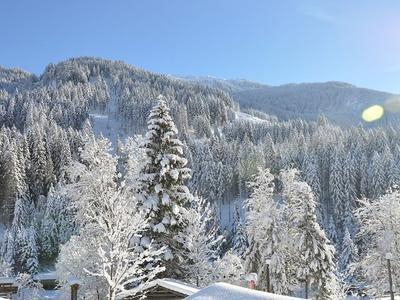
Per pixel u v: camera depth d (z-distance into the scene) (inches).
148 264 876.6
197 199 1069.1
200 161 4168.3
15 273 2608.3
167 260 954.7
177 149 1008.9
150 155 997.2
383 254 1224.2
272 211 1318.9
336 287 1379.2
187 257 1023.6
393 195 1270.9
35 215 3174.2
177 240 983.0
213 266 1062.4
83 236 872.9
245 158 4488.2
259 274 1296.8
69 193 946.1
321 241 1341.0
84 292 812.0
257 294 347.3
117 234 670.5
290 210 1379.2
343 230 3181.6
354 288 1836.9
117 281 636.7
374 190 3383.4
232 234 3011.8
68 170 960.9
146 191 971.3
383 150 4158.5
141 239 931.3
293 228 1350.9
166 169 967.6
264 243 1314.0
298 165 4151.1
